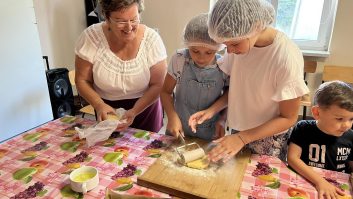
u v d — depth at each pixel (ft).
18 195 2.60
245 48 2.88
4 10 6.60
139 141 3.59
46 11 9.21
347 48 8.29
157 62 4.19
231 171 2.88
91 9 10.37
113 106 4.49
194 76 3.79
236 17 2.63
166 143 3.53
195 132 3.77
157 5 9.73
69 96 9.00
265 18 2.74
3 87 6.88
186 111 4.05
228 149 3.01
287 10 9.24
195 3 9.24
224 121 4.02
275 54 2.91
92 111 7.52
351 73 7.72
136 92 4.39
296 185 2.78
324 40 9.18
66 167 3.02
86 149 3.39
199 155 3.04
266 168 3.03
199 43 3.35
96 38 3.96
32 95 7.66
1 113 6.94
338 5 7.98
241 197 2.58
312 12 9.04
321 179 2.78
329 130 3.40
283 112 3.03
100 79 4.06
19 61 7.16
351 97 3.15
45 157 3.21
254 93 3.26
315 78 8.86
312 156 3.47
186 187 2.62
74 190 2.64
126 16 3.34
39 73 7.79
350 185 2.80
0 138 6.99
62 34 9.95
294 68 2.82
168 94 4.09
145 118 4.66
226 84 3.81
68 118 4.21
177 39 9.91
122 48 4.00
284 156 3.58
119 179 2.83
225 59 3.57
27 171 2.94
